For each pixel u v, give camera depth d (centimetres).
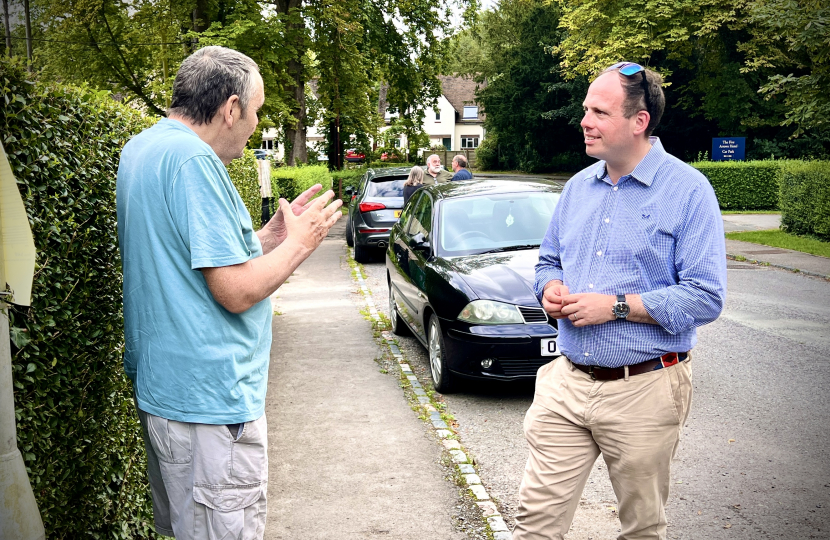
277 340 803
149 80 2277
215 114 224
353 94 3172
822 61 1470
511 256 634
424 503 400
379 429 520
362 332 839
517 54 5266
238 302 211
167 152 210
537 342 555
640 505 258
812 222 1708
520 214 698
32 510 198
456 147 8406
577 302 246
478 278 596
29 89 237
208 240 205
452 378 602
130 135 330
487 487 429
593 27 2842
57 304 246
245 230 224
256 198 1424
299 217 223
